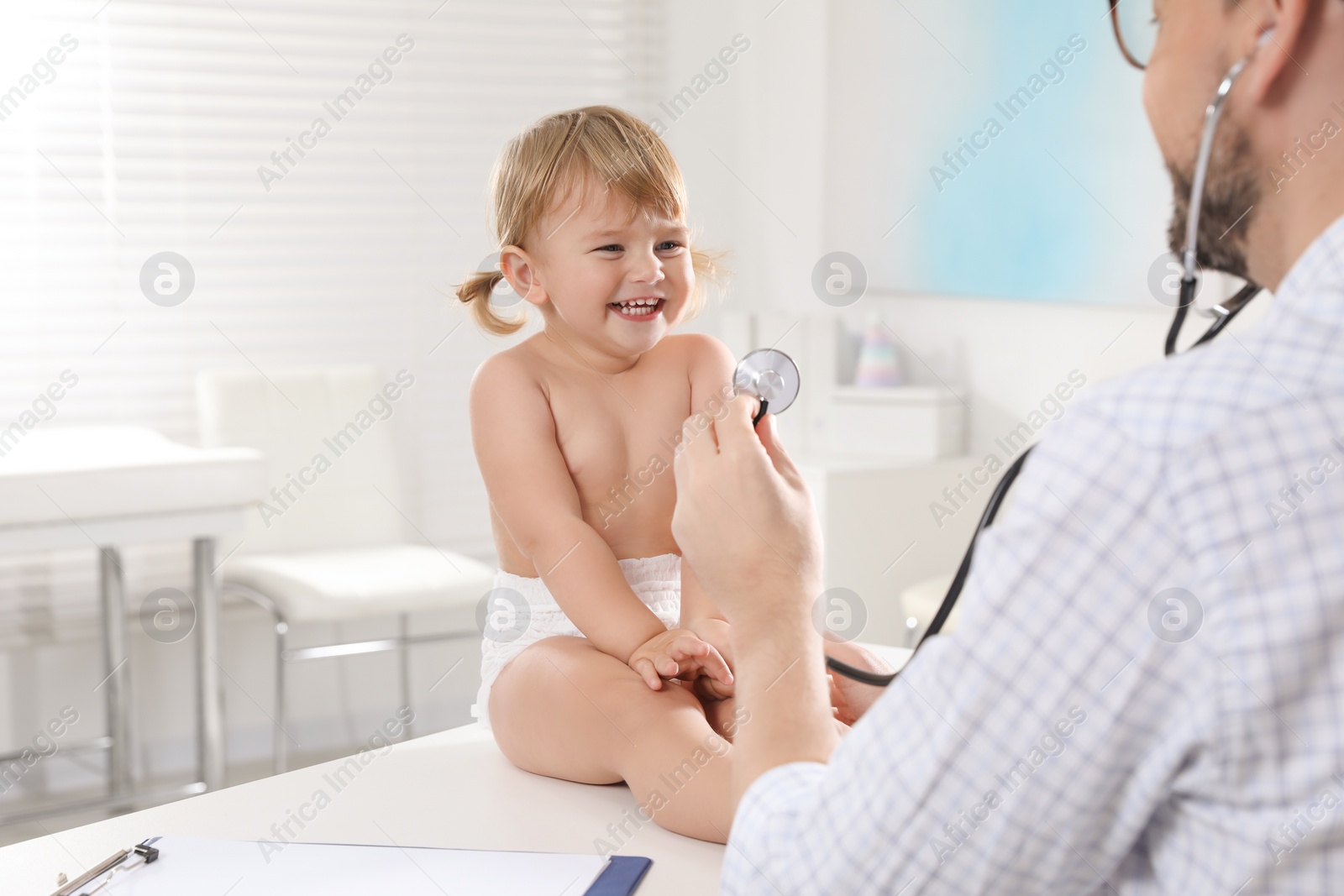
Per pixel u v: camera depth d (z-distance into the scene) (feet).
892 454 8.27
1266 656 1.19
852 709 2.72
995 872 1.35
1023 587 1.28
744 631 1.80
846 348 8.96
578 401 3.32
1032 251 7.58
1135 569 1.24
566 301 3.22
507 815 2.42
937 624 1.95
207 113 8.61
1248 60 1.32
